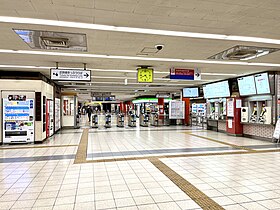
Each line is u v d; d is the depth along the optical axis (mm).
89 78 7188
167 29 4410
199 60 7262
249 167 5332
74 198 3605
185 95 16328
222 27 4316
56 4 3330
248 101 10758
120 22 4027
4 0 3201
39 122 8969
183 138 10344
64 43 5219
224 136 11047
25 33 4559
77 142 9203
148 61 7398
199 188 4016
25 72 9016
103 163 5746
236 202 3451
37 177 4645
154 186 4109
